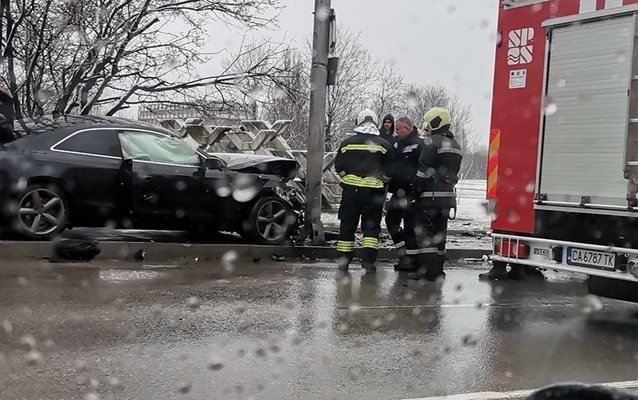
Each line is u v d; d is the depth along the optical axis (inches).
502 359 192.4
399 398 155.5
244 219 353.7
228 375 164.2
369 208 322.3
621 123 237.0
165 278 275.0
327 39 369.1
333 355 186.2
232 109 490.9
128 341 185.8
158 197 323.6
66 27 403.5
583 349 207.6
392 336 209.6
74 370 160.6
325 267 335.3
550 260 262.4
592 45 247.8
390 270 339.9
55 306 216.4
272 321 217.8
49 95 422.9
